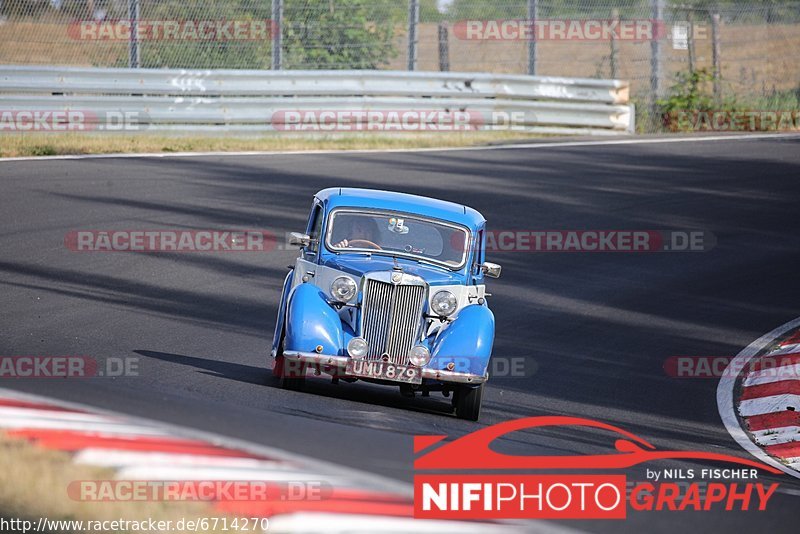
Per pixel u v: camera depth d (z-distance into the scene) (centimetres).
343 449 2583
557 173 7725
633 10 10462
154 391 3111
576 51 12531
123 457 2266
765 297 5462
